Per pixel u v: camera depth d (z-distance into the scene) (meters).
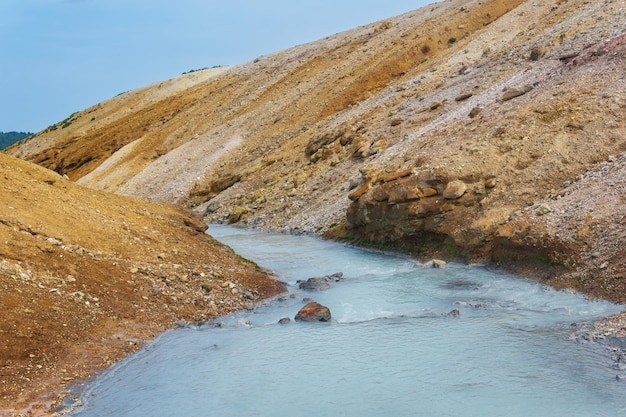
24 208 15.27
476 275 17.17
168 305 14.05
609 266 13.93
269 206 36.59
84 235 15.64
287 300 15.74
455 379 9.59
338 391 9.42
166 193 49.16
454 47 47.62
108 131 75.12
